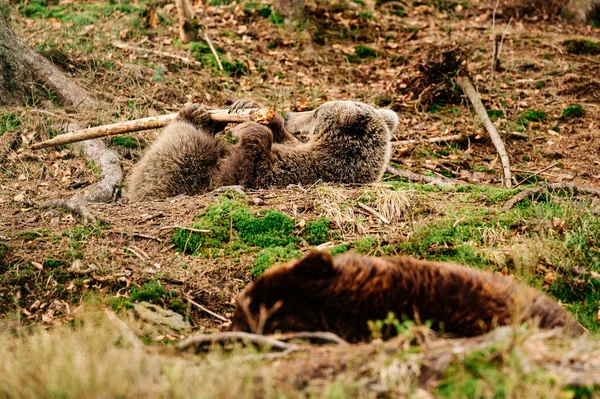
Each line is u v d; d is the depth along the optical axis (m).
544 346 5.79
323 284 6.57
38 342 6.61
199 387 5.42
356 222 11.12
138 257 10.40
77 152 14.73
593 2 26.00
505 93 19.92
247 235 10.91
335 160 12.92
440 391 5.49
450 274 6.57
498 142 16.33
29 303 9.62
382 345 5.93
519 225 10.98
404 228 11.03
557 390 5.24
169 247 10.71
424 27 24.14
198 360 6.45
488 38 23.53
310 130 13.51
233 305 9.83
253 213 11.20
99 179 14.03
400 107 18.88
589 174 15.90
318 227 11.04
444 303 6.39
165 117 13.08
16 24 19.52
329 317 6.52
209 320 9.56
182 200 11.76
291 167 12.65
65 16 21.02
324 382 5.71
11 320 9.19
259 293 6.77
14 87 15.77
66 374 5.53
